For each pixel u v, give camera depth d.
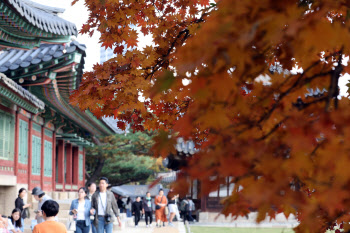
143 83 4.24
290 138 1.35
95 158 49.25
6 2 10.56
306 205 1.30
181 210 31.12
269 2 1.30
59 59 18.05
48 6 17.34
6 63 17.53
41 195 11.05
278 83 1.69
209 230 22.41
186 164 1.36
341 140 1.33
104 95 4.39
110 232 10.88
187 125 1.43
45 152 25.86
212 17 1.53
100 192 10.91
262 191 1.28
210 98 1.39
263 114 1.57
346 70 1.84
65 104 23.98
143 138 45.69
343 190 1.29
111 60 4.46
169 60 4.41
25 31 12.77
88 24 4.98
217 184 1.32
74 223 10.68
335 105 1.65
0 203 18.86
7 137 18.92
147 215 25.81
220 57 1.28
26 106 18.34
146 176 52.34
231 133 1.43
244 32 1.26
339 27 1.28
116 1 4.84
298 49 1.32
